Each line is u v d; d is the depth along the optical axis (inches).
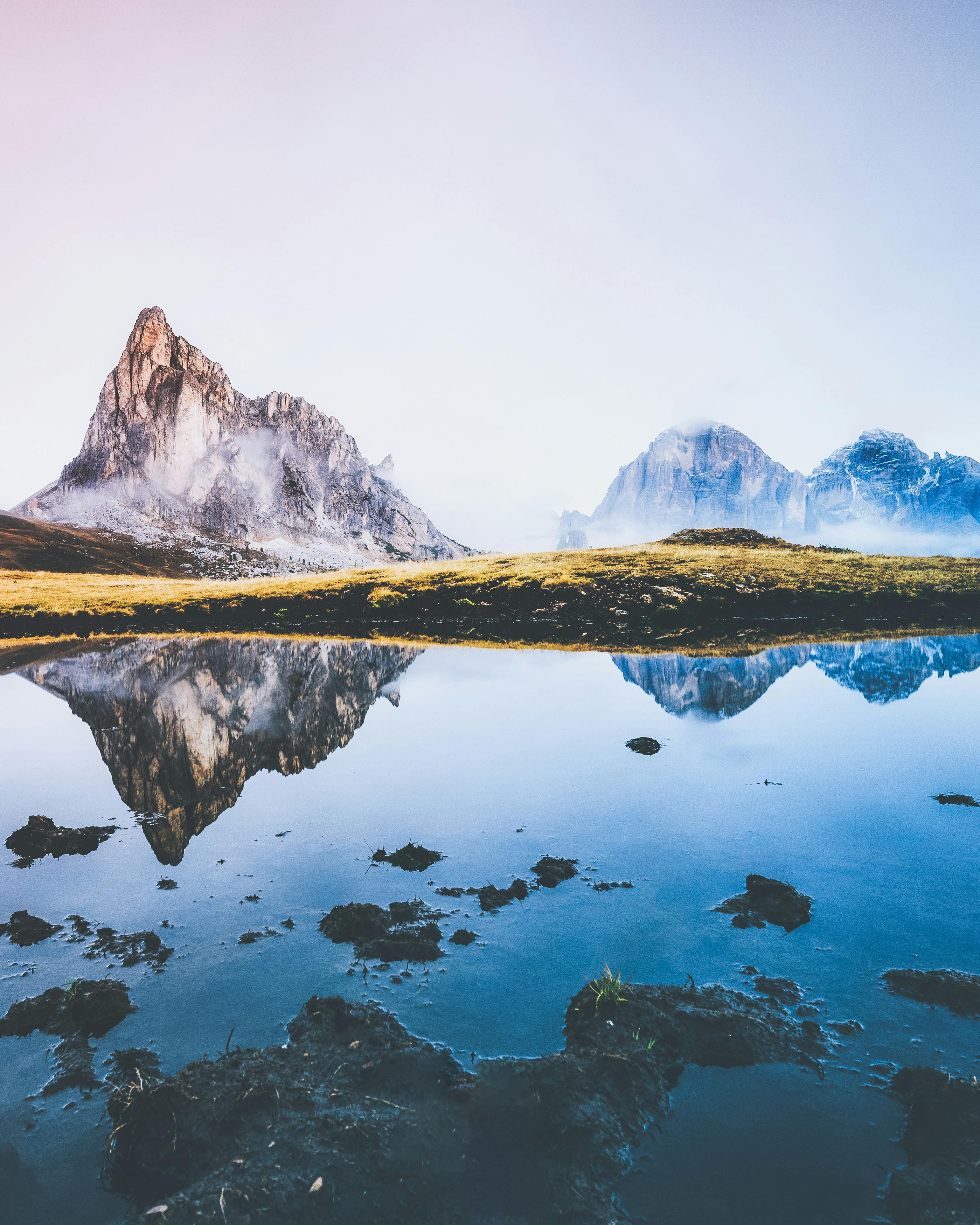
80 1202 179.2
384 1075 216.2
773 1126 195.2
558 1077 212.7
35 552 5629.9
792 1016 240.5
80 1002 258.5
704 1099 205.6
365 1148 187.3
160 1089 207.0
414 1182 177.5
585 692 906.7
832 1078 211.9
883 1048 222.8
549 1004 253.8
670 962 278.2
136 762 633.6
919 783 503.2
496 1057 225.1
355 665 1250.6
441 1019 246.1
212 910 340.8
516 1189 175.9
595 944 294.0
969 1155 178.9
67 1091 218.8
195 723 792.9
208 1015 254.1
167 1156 187.3
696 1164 183.5
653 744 619.8
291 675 1157.7
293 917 329.4
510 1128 194.9
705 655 1217.4
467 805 483.2
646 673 1055.6
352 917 315.9
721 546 2903.5
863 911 314.3
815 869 362.6
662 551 2783.0
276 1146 188.5
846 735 647.1
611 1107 201.9
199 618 2192.4
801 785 503.8
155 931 320.2
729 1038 229.0
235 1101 204.2
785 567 2222.0
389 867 385.4
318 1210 169.0
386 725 745.6
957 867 359.9
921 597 1812.3
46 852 422.0
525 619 1780.3
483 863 385.7
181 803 514.3
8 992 274.7
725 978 265.0
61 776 592.1
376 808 483.8
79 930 324.2
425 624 1850.4
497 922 316.8
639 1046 225.3
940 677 963.3
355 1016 246.2
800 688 896.9
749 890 336.8
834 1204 169.9
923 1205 166.7
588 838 415.8
